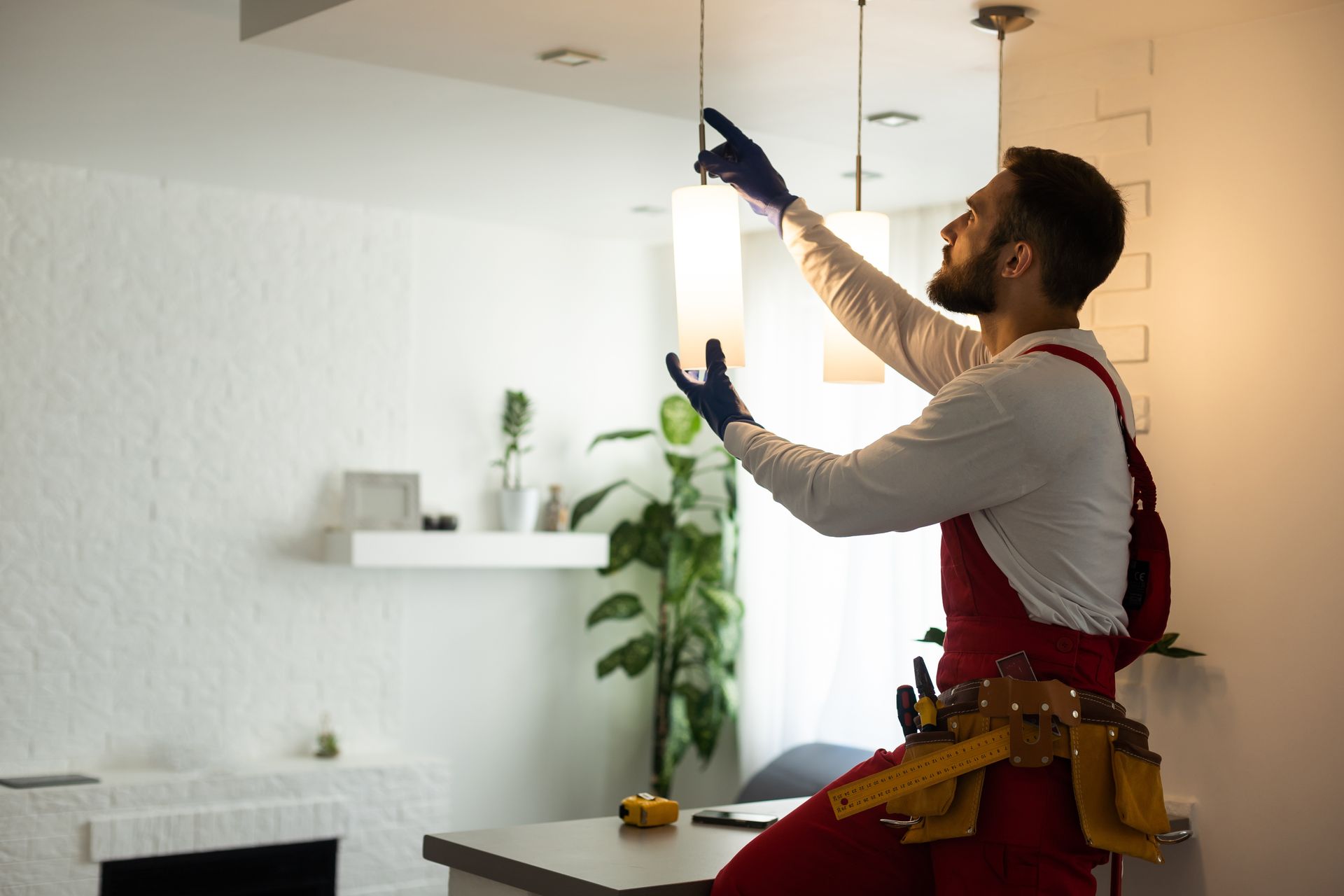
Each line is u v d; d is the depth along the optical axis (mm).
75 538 4949
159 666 5102
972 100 3193
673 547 6141
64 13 3305
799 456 1743
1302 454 2428
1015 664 1633
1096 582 1651
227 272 5285
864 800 1648
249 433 5320
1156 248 2627
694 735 6078
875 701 5414
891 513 1637
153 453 5109
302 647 5430
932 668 5211
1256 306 2496
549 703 6133
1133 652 1748
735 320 2166
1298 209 2451
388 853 5281
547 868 1983
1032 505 1639
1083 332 1735
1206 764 2520
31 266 4875
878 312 2254
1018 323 1761
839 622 5668
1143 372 2635
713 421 1932
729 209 2166
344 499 5469
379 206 5652
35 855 4570
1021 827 1607
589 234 6234
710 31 2715
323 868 5160
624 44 2824
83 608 4957
